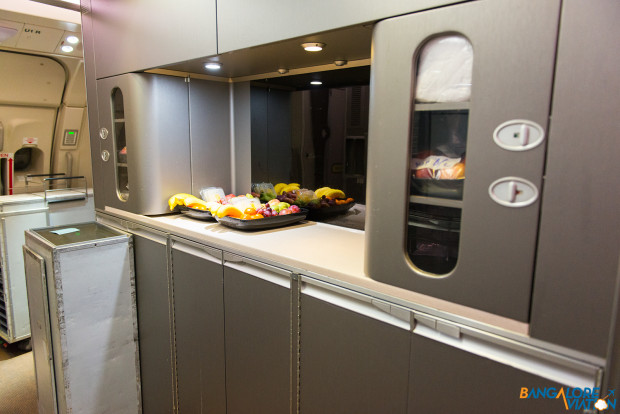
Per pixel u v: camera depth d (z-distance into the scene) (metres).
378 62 1.06
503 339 0.92
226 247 1.58
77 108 3.13
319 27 1.19
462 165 1.02
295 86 1.90
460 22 0.91
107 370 2.03
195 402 1.87
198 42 1.58
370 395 1.19
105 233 2.07
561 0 0.78
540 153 0.84
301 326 1.35
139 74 1.90
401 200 1.06
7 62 2.63
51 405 1.98
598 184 0.77
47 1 2.38
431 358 1.05
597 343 0.81
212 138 2.16
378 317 1.14
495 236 0.92
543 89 0.82
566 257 0.82
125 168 2.13
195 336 1.80
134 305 2.10
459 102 0.96
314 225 1.84
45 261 1.84
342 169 1.79
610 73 0.74
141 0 1.79
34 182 3.23
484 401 0.97
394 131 1.05
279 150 2.02
